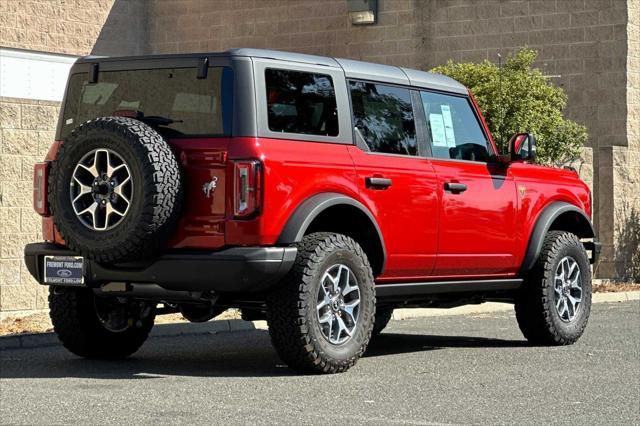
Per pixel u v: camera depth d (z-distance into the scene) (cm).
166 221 1016
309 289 1039
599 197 2383
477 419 855
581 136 2334
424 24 2761
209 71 1048
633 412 891
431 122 1221
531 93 2281
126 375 1065
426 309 1736
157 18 3123
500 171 1289
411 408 895
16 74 2186
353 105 1129
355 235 1148
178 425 808
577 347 1323
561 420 855
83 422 816
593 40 2573
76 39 3027
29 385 992
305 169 1053
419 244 1175
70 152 1037
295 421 831
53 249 1095
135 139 1007
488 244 1258
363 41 2842
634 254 2409
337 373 1080
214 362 1173
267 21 2967
